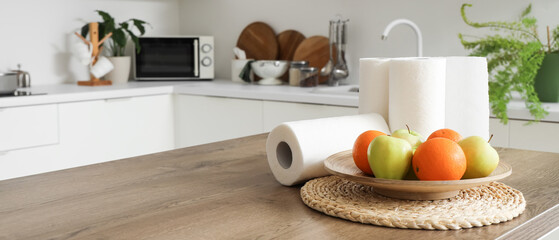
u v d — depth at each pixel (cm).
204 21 402
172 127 341
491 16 279
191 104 331
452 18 292
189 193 99
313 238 75
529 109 217
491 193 95
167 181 107
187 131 336
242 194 98
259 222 82
